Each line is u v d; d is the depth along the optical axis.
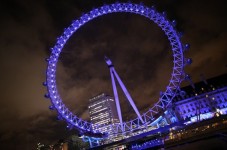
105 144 127.56
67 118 118.19
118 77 126.94
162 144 104.56
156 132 119.25
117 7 113.19
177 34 106.81
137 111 123.12
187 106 156.62
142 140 128.00
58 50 115.81
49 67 115.56
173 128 117.38
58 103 117.00
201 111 154.25
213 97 153.75
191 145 85.00
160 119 121.25
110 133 126.50
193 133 92.50
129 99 124.94
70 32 115.06
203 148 71.81
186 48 106.00
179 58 109.38
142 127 122.81
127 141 124.88
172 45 109.44
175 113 152.75
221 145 70.44
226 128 85.69
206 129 89.38
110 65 130.38
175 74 110.94
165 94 115.25
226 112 149.88
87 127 124.75
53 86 116.56
